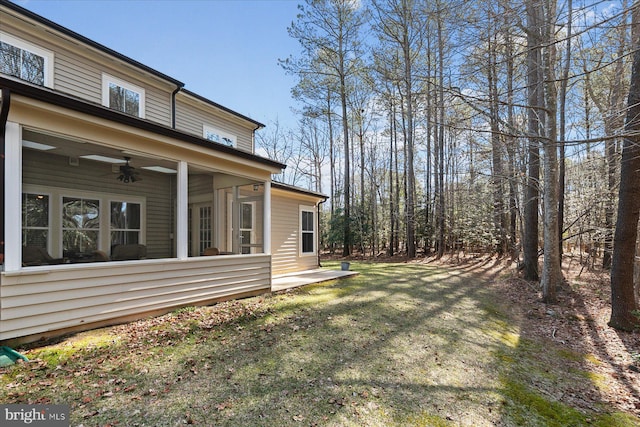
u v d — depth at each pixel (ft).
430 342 14.43
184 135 16.10
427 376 11.13
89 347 11.43
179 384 9.53
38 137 13.65
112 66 24.06
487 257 48.32
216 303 18.31
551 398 10.41
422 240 57.26
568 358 14.23
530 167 30.42
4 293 10.57
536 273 31.07
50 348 11.12
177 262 16.33
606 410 9.89
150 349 11.77
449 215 52.31
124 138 14.19
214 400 8.81
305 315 17.25
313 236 37.70
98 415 7.80
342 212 63.98
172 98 28.55
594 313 21.20
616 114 16.07
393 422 8.33
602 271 33.78
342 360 11.91
